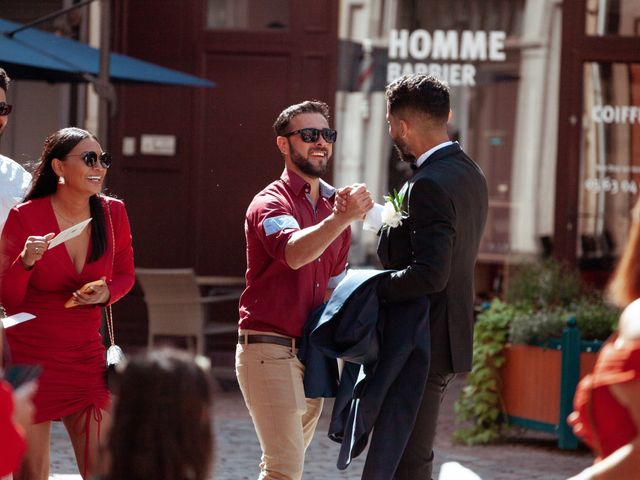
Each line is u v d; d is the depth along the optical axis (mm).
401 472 6770
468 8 17047
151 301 14547
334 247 7297
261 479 7137
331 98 16953
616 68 16984
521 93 17047
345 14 16969
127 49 17141
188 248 17125
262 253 7074
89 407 7062
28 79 13516
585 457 11375
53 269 7012
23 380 4859
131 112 17156
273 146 17031
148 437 3557
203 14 16953
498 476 10297
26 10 17562
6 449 4371
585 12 16891
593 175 17047
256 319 7090
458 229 6570
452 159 6727
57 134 7188
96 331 7215
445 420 13438
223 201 17094
